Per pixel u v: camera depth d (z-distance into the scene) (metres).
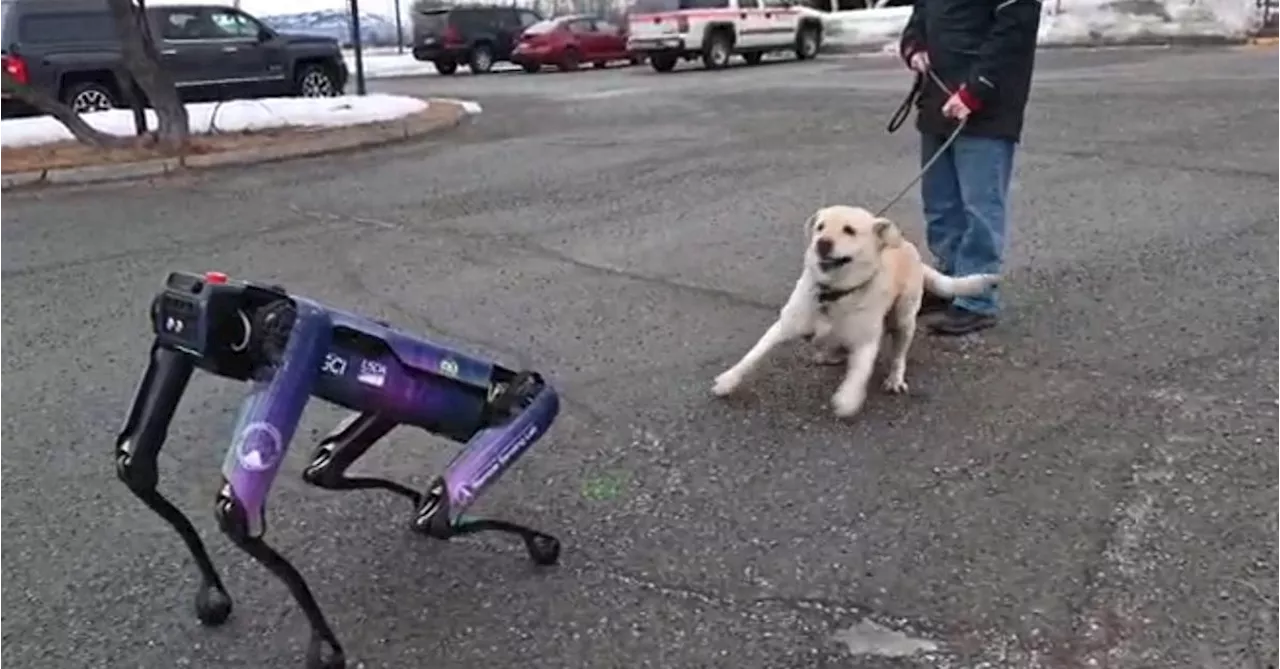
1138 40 22.14
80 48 14.73
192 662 2.70
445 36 26.62
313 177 10.04
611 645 2.71
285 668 2.67
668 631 2.75
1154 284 5.36
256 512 2.46
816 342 4.26
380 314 5.46
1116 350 4.51
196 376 4.57
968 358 4.48
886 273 3.96
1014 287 5.39
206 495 3.57
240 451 2.45
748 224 7.14
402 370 2.70
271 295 2.52
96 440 4.05
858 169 9.03
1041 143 9.73
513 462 2.95
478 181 9.39
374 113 13.76
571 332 5.06
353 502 3.47
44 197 9.50
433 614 2.87
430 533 2.86
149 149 11.10
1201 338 4.60
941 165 4.86
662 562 3.07
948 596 2.85
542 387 2.96
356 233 7.44
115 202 9.12
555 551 3.08
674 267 6.11
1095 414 3.90
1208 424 3.77
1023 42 4.47
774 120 12.67
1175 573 2.90
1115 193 7.48
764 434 3.87
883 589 2.89
